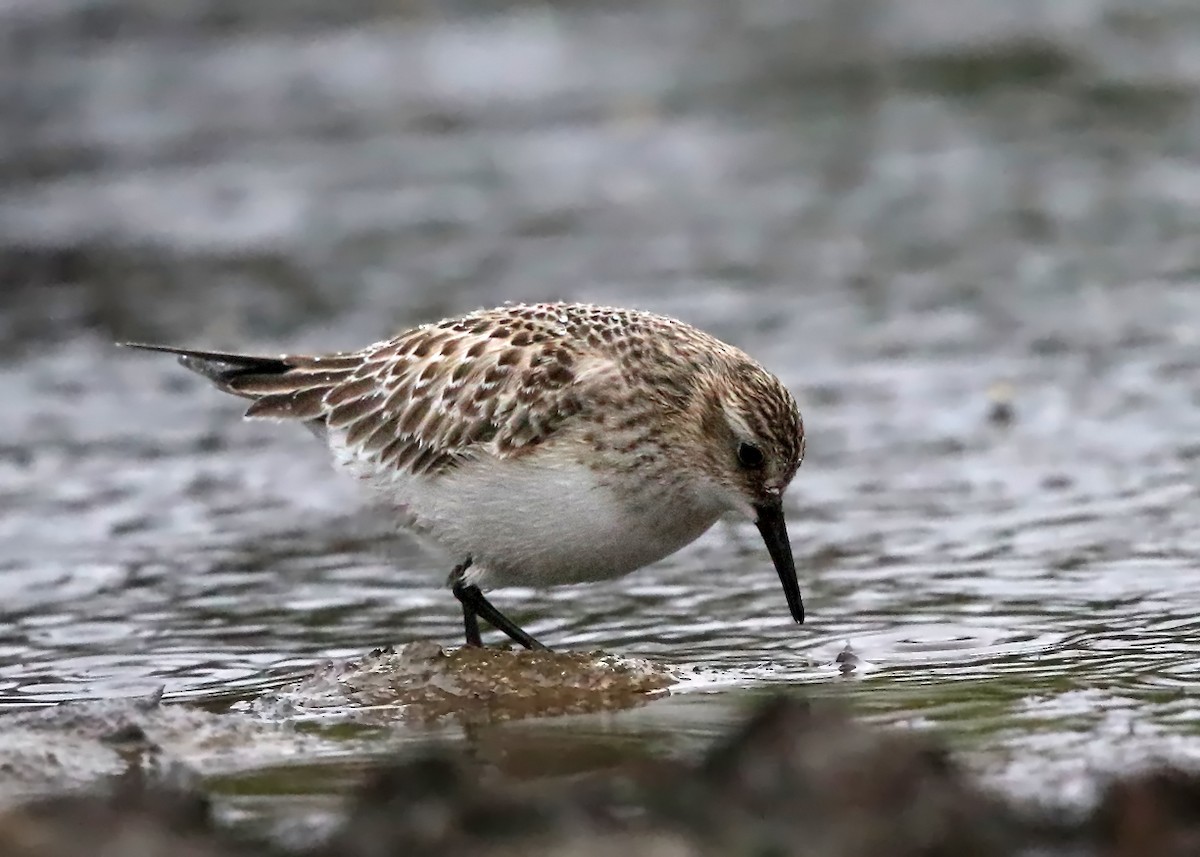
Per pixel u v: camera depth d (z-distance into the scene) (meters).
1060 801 8.38
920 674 10.97
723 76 28.75
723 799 8.32
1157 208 23.36
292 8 30.23
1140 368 18.05
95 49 28.84
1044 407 17.11
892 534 14.22
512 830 8.05
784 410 11.59
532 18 30.59
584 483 11.51
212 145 26.44
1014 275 21.22
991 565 13.39
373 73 28.67
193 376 19.08
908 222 23.31
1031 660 11.16
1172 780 8.22
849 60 29.19
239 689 11.35
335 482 16.08
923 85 28.23
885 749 8.56
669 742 9.80
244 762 9.67
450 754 9.59
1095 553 13.52
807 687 10.77
